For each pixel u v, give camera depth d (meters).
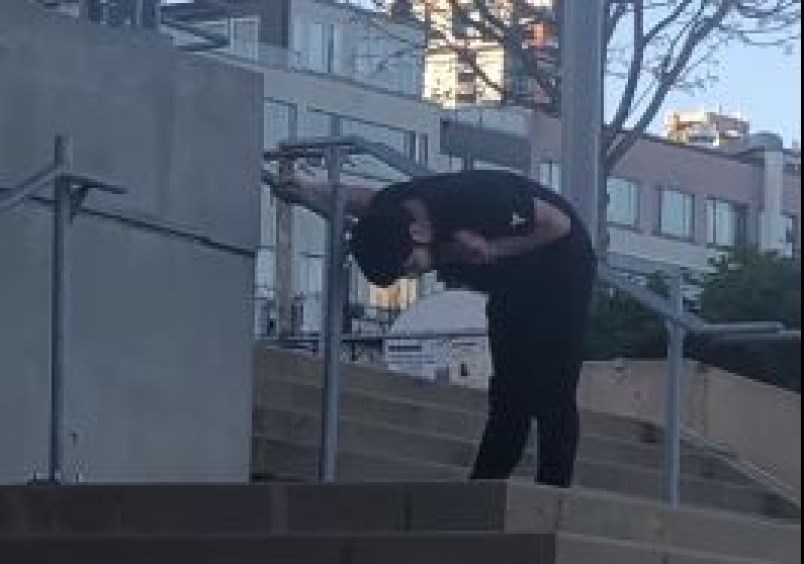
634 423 13.86
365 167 15.45
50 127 9.37
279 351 12.12
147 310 9.80
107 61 9.72
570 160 10.84
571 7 10.93
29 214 9.24
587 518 6.67
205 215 10.21
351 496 6.57
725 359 15.55
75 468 9.20
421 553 6.11
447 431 12.17
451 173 8.07
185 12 15.08
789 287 16.16
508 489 6.33
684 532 7.22
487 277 7.59
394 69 42.88
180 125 10.09
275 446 10.62
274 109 56.78
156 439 9.77
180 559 6.31
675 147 65.31
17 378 9.14
